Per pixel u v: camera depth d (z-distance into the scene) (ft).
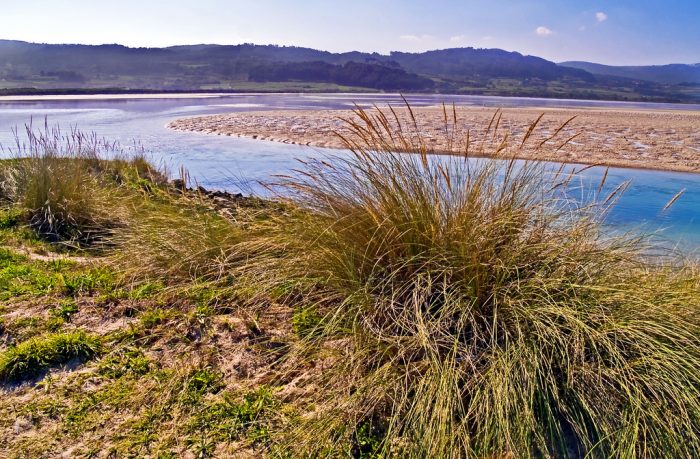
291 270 11.30
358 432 7.83
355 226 10.82
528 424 7.49
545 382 8.07
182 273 12.98
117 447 7.55
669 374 7.97
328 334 9.53
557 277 9.53
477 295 9.34
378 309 9.55
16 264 14.01
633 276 10.21
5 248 15.43
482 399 7.84
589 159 40.60
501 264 9.48
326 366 9.27
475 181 10.76
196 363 9.49
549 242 10.11
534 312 8.91
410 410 7.70
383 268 10.24
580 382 8.13
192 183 31.63
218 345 10.04
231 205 21.39
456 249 9.84
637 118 89.45
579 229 10.42
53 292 12.05
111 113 90.12
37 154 21.20
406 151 11.09
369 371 8.89
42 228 17.61
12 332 10.25
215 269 13.01
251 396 8.62
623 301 9.12
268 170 35.81
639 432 7.52
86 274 13.14
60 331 10.36
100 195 19.43
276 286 11.51
